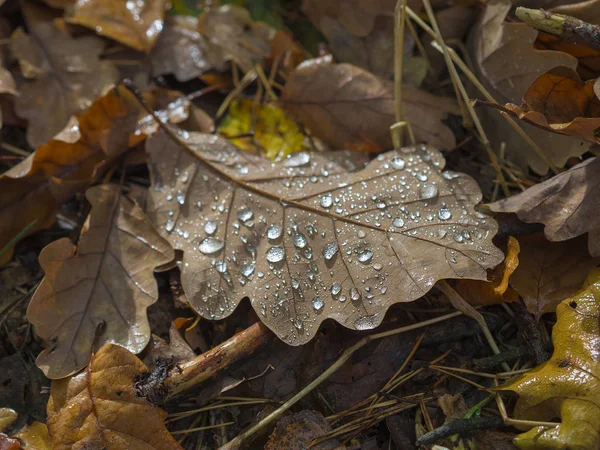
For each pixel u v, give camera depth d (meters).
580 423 0.23
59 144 0.27
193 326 0.26
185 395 0.25
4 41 0.31
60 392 0.25
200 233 0.26
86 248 0.26
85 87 0.30
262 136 0.30
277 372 0.25
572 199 0.25
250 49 0.31
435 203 0.26
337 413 0.25
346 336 0.26
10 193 0.27
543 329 0.26
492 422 0.24
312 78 0.29
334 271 0.25
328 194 0.26
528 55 0.27
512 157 0.28
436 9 0.30
